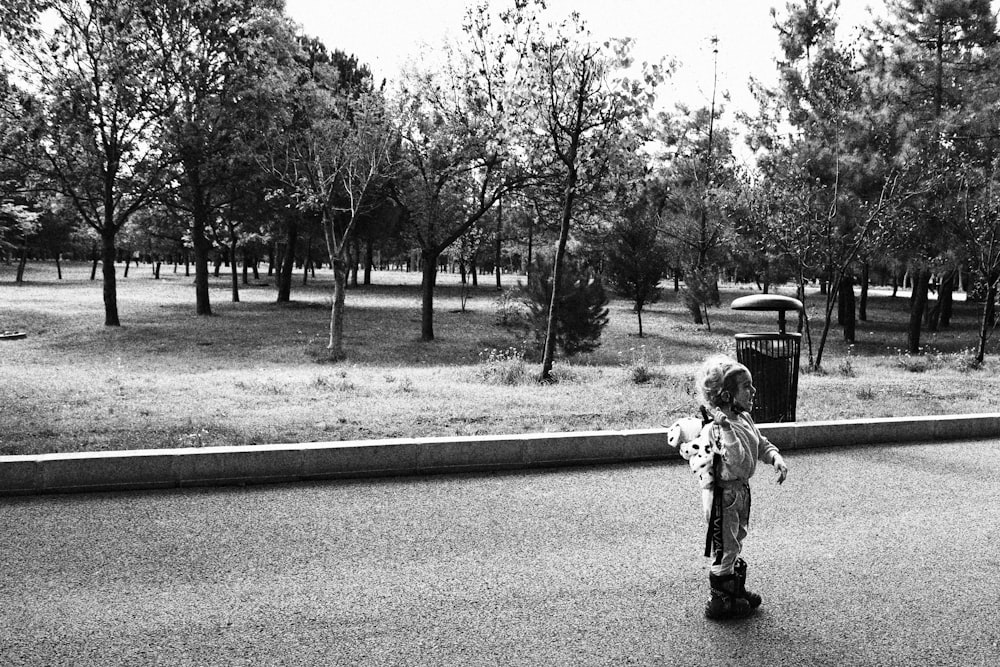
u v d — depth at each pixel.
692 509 6.17
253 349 25.64
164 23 28.41
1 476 6.09
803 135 27.44
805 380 14.65
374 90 26.36
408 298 45.91
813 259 20.73
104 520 5.59
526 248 49.81
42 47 25.88
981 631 4.07
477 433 8.34
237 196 34.47
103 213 32.53
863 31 29.27
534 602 4.34
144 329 28.89
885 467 7.77
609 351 27.78
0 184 27.91
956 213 23.27
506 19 14.29
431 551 5.12
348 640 3.83
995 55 27.27
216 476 6.55
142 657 3.60
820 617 4.22
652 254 32.25
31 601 4.19
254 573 4.67
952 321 42.47
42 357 22.56
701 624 4.11
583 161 15.15
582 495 6.53
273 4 30.22
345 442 7.03
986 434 9.48
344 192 31.39
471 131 25.58
